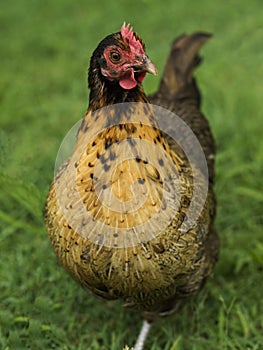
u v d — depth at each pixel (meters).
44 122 7.28
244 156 6.52
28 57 8.91
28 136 6.93
